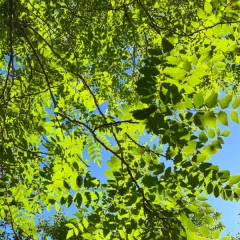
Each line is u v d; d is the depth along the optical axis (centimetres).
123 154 386
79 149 448
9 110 515
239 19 371
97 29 723
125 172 379
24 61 652
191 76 287
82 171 390
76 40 704
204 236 344
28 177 467
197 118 291
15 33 574
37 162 489
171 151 321
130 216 390
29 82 527
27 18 619
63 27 656
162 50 297
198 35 482
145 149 353
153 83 285
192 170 334
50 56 623
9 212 461
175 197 362
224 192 324
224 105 288
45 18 651
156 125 288
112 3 723
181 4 719
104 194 390
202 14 383
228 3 369
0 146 423
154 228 362
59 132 458
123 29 711
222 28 381
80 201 383
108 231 379
